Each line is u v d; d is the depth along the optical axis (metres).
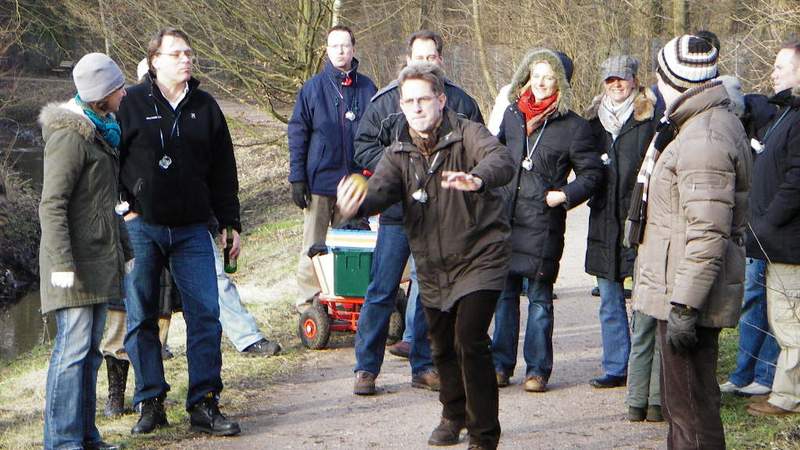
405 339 12.42
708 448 6.94
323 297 12.93
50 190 8.11
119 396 10.13
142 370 9.30
